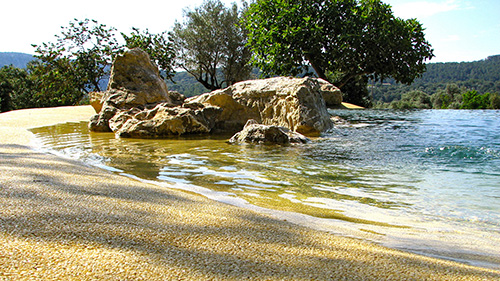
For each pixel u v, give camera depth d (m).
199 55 37.75
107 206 2.60
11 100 54.62
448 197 3.71
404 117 15.36
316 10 27.36
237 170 5.01
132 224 2.21
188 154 6.36
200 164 5.40
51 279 1.41
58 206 2.45
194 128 10.12
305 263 1.80
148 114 10.14
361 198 3.66
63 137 8.72
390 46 27.17
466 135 8.52
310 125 9.55
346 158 6.05
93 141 8.09
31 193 2.76
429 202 3.53
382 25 27.33
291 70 27.61
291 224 2.61
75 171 4.10
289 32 25.28
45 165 4.28
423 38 28.91
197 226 2.30
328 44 27.91
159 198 3.09
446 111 19.97
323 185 4.20
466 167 5.22
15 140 7.18
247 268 1.68
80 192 2.99
